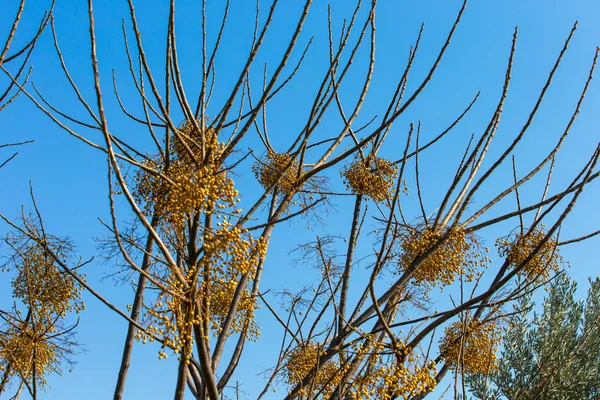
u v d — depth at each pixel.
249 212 4.58
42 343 6.35
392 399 4.93
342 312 6.77
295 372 6.28
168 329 3.94
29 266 6.37
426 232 5.98
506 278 4.86
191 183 4.09
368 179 7.15
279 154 7.01
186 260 4.41
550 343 9.82
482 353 6.69
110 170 3.78
